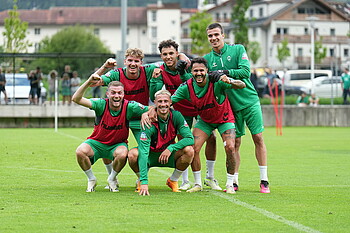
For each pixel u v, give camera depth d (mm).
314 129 45750
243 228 10781
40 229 10609
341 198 14133
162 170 20062
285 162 22953
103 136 14680
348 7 139625
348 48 132875
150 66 15312
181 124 14750
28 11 179625
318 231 10578
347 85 51562
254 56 124750
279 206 12961
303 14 136750
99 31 179250
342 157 24891
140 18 180250
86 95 45812
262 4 139625
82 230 10539
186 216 11773
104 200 13539
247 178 18250
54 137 34438
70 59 51062
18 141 31297
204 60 14445
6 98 45281
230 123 14922
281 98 48875
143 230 10562
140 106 14625
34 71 45562
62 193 14625
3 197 13945
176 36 178875
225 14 149500
